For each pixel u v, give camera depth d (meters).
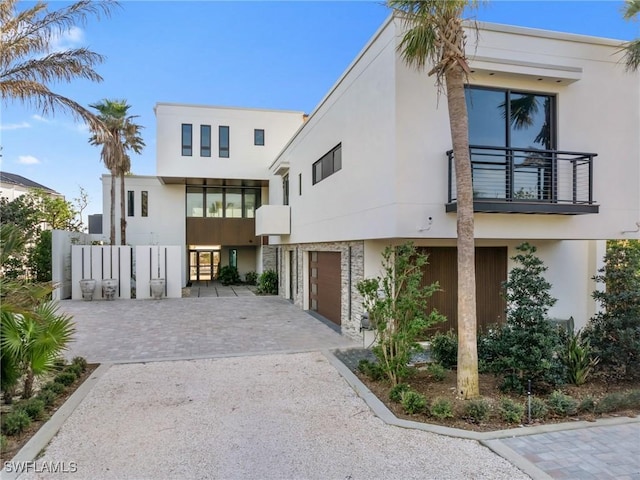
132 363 7.17
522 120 7.44
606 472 3.56
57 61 8.59
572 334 6.42
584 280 9.23
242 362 7.25
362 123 8.10
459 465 3.72
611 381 6.00
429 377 6.25
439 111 6.81
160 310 13.45
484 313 8.62
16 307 4.63
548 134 7.58
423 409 4.88
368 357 7.55
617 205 7.79
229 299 16.45
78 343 8.70
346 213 9.05
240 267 24.33
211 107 20.52
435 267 8.42
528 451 3.95
